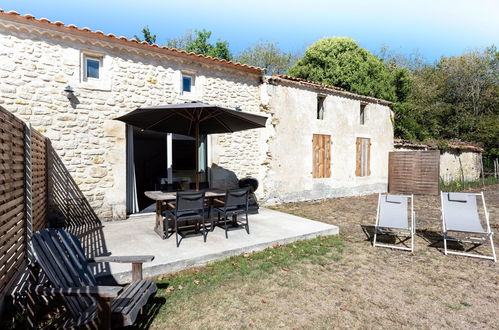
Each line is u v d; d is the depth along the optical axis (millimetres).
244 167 8469
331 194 10492
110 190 6305
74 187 5922
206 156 7988
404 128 16266
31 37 5520
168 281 3447
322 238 5355
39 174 4711
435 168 11516
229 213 4941
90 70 6266
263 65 24953
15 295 2645
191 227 5488
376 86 15328
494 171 17750
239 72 8336
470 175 16453
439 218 7355
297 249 4664
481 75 21172
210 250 4152
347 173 11016
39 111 5586
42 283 2729
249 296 3141
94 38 6055
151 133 8328
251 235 5027
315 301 3062
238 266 3922
